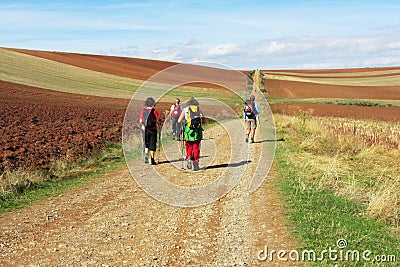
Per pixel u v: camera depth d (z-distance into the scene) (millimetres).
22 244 5871
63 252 5551
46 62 68625
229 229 6309
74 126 20094
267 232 6160
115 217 6984
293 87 72750
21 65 61062
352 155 13117
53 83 52812
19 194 8602
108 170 11070
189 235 6086
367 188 8938
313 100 55469
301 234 6062
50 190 8992
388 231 6441
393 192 8250
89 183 9609
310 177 9664
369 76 100312
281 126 20141
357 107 45781
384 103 53562
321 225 6449
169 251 5523
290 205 7445
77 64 73000
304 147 14031
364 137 15945
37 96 41281
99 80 61344
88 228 6473
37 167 10891
